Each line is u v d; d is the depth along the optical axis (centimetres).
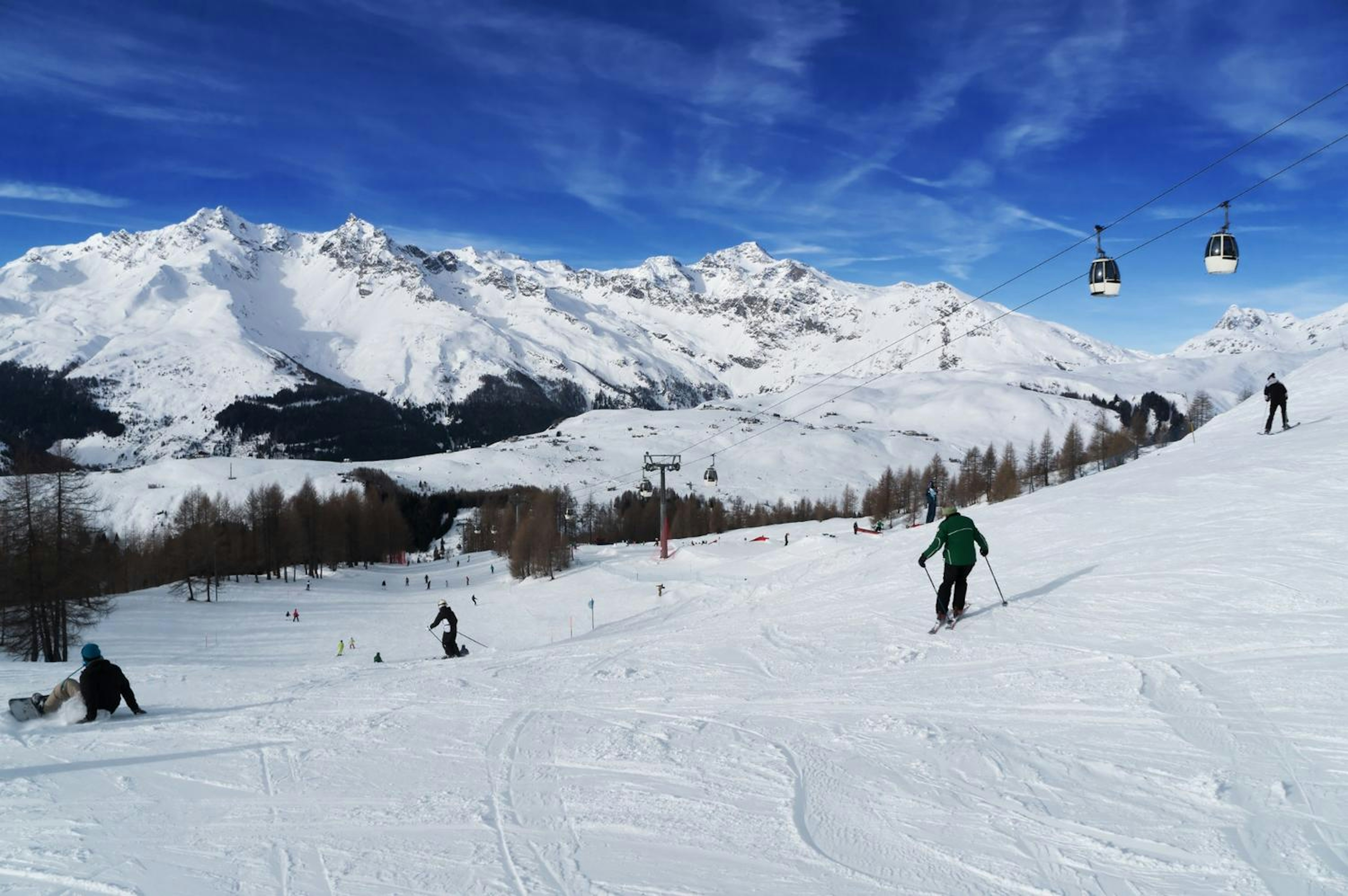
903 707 870
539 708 1015
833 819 604
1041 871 504
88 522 4888
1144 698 802
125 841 629
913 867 522
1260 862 495
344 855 588
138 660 5091
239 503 17338
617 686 1104
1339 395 2886
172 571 9606
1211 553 1319
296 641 6438
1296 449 2072
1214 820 552
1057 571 1456
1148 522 1689
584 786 712
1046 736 739
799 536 8288
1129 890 474
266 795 735
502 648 5516
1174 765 645
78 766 849
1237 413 3294
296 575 12506
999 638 1106
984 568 1614
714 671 1147
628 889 511
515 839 602
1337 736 663
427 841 606
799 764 727
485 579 11450
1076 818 573
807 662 1142
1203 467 2127
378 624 7356
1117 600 1180
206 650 5956
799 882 509
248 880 548
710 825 608
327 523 12512
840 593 1795
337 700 1142
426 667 1438
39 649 4644
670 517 14062
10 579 4419
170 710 1157
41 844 624
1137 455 6675
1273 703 746
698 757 770
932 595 1533
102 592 5716
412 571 13488
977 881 498
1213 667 859
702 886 510
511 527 13362
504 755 822
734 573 5459
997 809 600
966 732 770
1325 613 971
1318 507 1486
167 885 544
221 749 901
